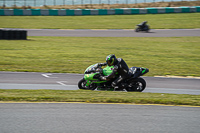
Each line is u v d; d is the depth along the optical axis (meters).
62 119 19.70
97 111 21.75
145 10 146.25
